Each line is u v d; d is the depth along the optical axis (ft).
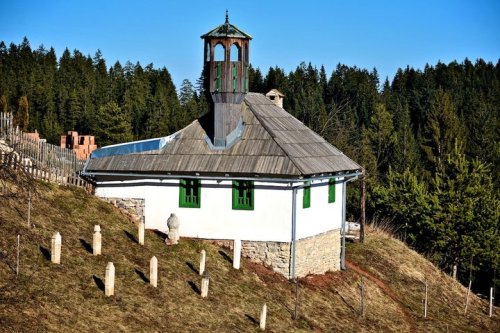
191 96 472.85
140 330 89.35
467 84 480.64
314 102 305.73
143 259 111.24
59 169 128.36
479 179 199.11
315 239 132.98
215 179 126.11
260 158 125.90
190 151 130.00
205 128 133.59
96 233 104.88
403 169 290.56
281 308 114.32
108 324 87.76
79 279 95.50
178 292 104.01
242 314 106.42
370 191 217.56
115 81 467.11
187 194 128.57
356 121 391.65
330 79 471.21
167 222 123.03
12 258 93.71
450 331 137.39
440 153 301.43
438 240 193.47
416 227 204.03
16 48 511.40
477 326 148.05
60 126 366.43
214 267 118.32
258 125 132.05
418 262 172.24
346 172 137.69
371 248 168.55
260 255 125.80
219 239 127.03
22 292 86.84
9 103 380.37
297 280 116.88
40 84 414.21
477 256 193.06
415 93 443.73
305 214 129.08
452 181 197.67
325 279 134.21
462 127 318.86
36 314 83.30
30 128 354.13
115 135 283.18
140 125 364.79
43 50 552.00
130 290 98.22
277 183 124.36
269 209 125.08
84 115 366.43
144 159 130.21
